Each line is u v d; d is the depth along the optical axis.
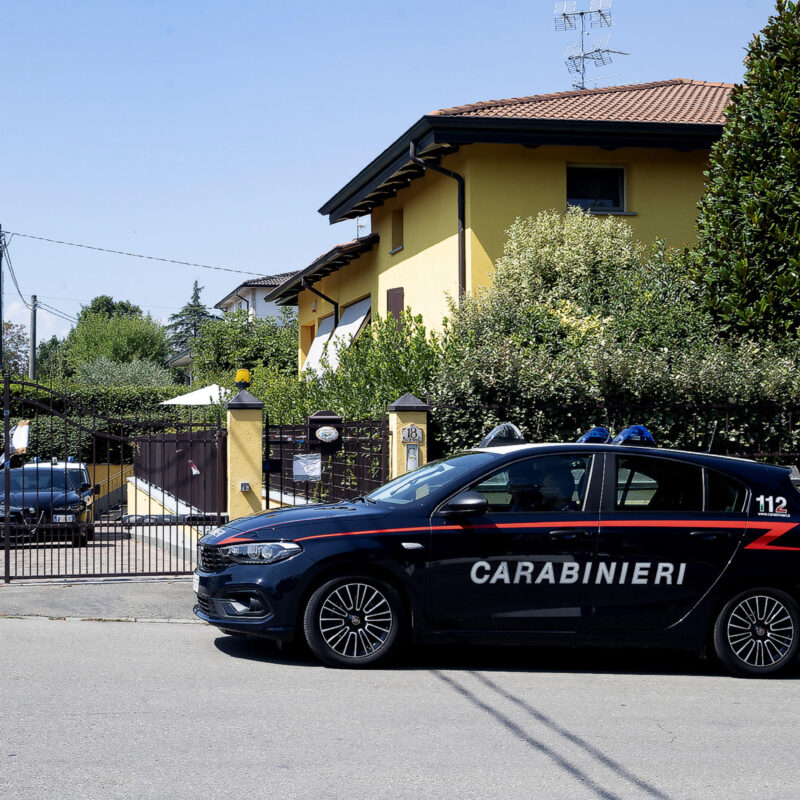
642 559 7.35
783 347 13.05
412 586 7.19
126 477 25.92
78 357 68.50
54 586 10.22
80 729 5.54
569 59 26.03
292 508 8.05
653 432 11.89
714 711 6.34
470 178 16.89
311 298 28.45
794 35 14.05
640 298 14.31
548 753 5.29
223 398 22.58
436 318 18.33
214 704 6.13
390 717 5.92
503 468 7.51
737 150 14.22
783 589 7.50
